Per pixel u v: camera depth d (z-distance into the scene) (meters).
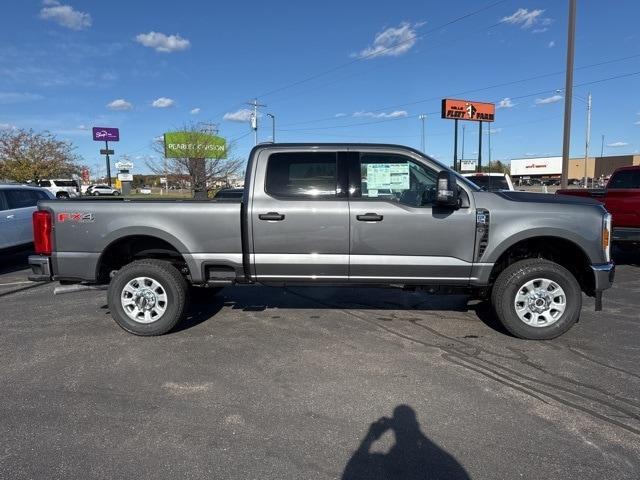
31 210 10.56
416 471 2.87
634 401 3.74
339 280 5.24
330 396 3.84
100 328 5.66
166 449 3.10
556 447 3.11
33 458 3.00
